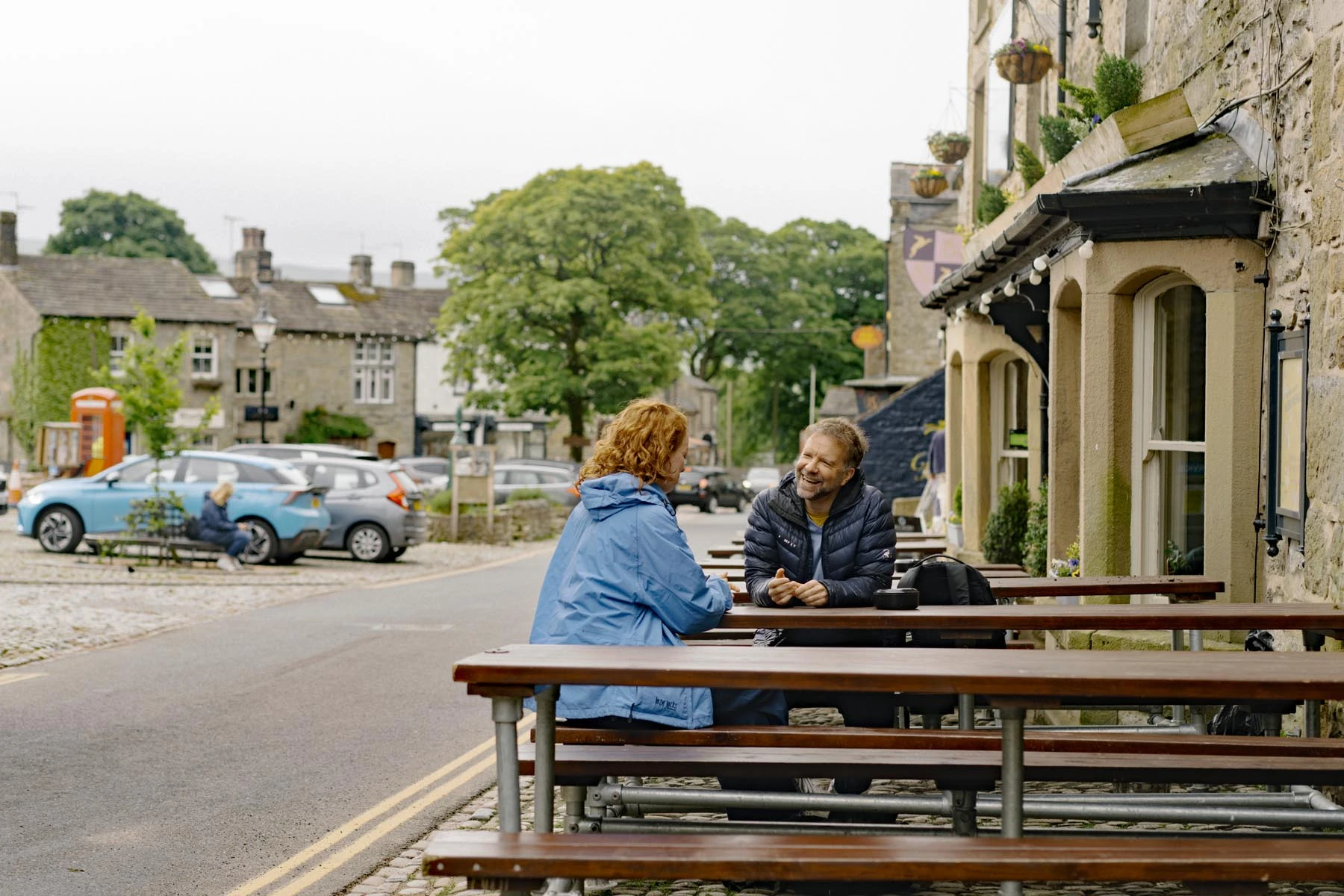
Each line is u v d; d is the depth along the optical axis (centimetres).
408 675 1009
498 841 361
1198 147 753
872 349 4822
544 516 3103
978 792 539
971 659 403
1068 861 340
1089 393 779
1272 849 350
